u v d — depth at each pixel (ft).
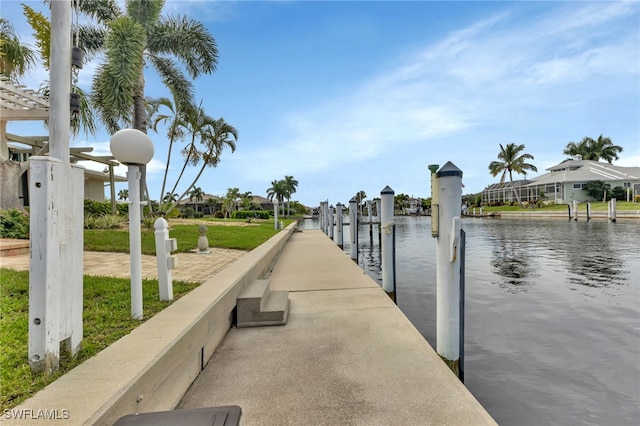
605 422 8.14
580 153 169.58
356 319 11.94
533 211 125.18
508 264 29.43
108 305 9.70
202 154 55.77
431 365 8.41
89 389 4.89
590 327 14.12
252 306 11.37
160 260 10.28
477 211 172.35
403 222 110.52
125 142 8.69
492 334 13.51
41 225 5.43
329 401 6.81
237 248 25.71
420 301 18.38
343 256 28.84
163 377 6.15
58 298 5.65
